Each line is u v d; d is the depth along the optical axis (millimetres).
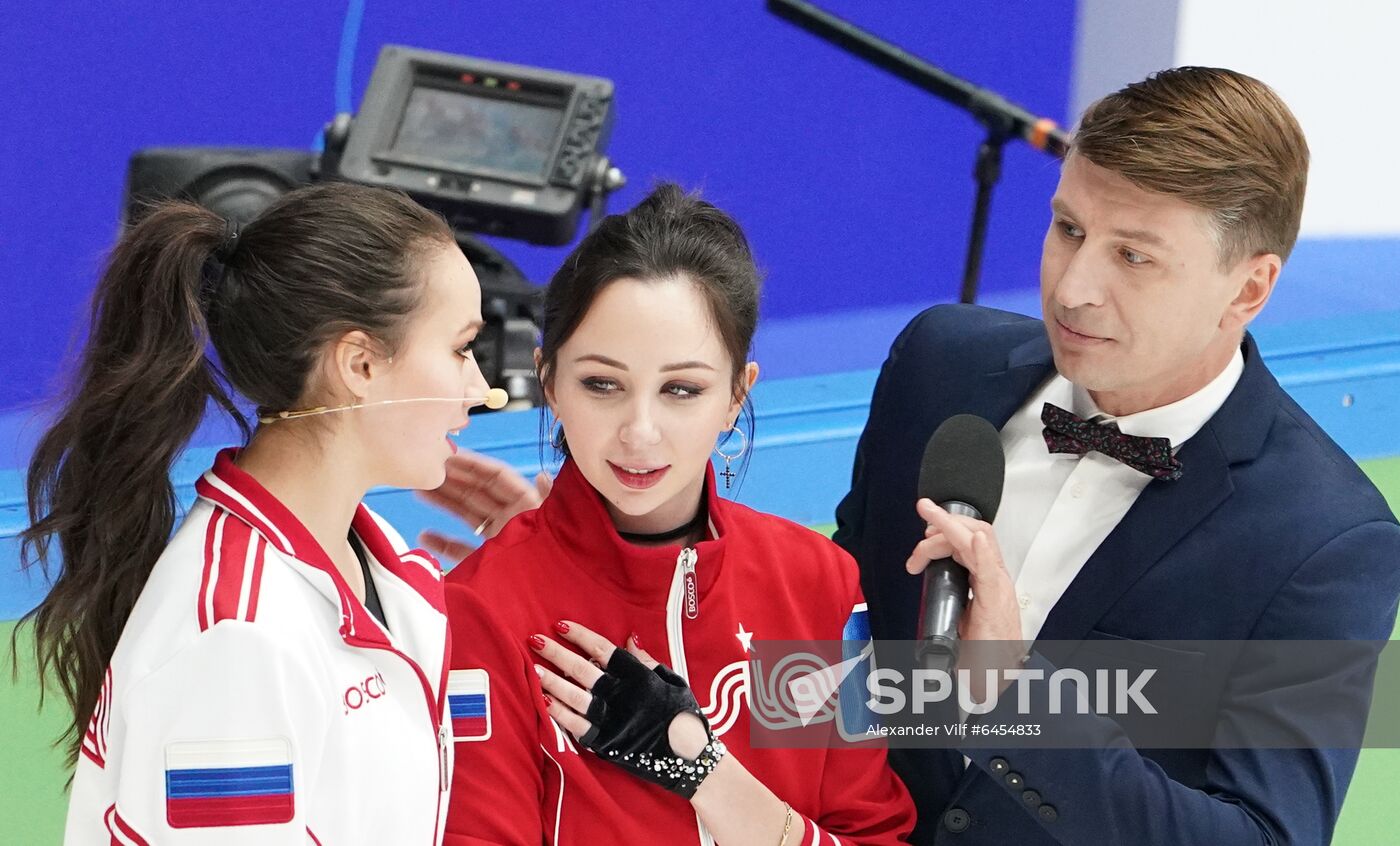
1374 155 16562
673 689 5531
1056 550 6480
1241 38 16188
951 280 17688
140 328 4695
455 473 6969
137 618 4566
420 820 5000
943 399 7086
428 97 12703
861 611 6371
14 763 10992
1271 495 6168
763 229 16953
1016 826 6441
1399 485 15383
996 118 13469
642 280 5281
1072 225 6000
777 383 15375
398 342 4797
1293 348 15805
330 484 4934
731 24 16281
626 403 5371
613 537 5680
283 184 12953
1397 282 16953
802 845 5695
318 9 15273
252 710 4402
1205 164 5586
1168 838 5668
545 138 12609
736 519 6145
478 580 5773
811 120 16703
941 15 16516
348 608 4828
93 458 4805
